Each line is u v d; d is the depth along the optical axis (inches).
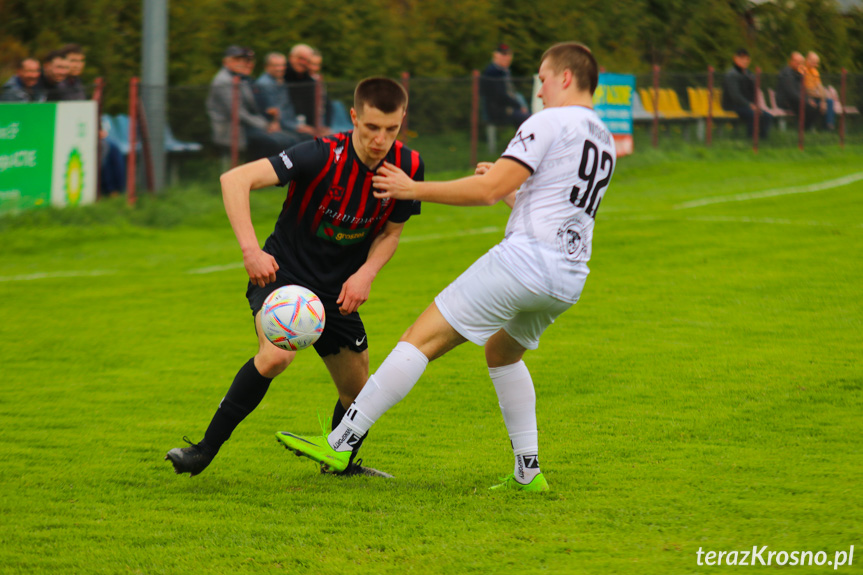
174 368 757.9
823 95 2456.9
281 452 534.9
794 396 619.2
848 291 979.9
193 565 355.6
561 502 427.5
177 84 2084.2
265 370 446.0
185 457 446.3
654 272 1119.6
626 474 469.1
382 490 456.4
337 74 2239.2
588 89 439.2
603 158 433.1
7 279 1179.9
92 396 669.9
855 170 2114.9
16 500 437.7
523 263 419.8
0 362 776.3
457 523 401.4
